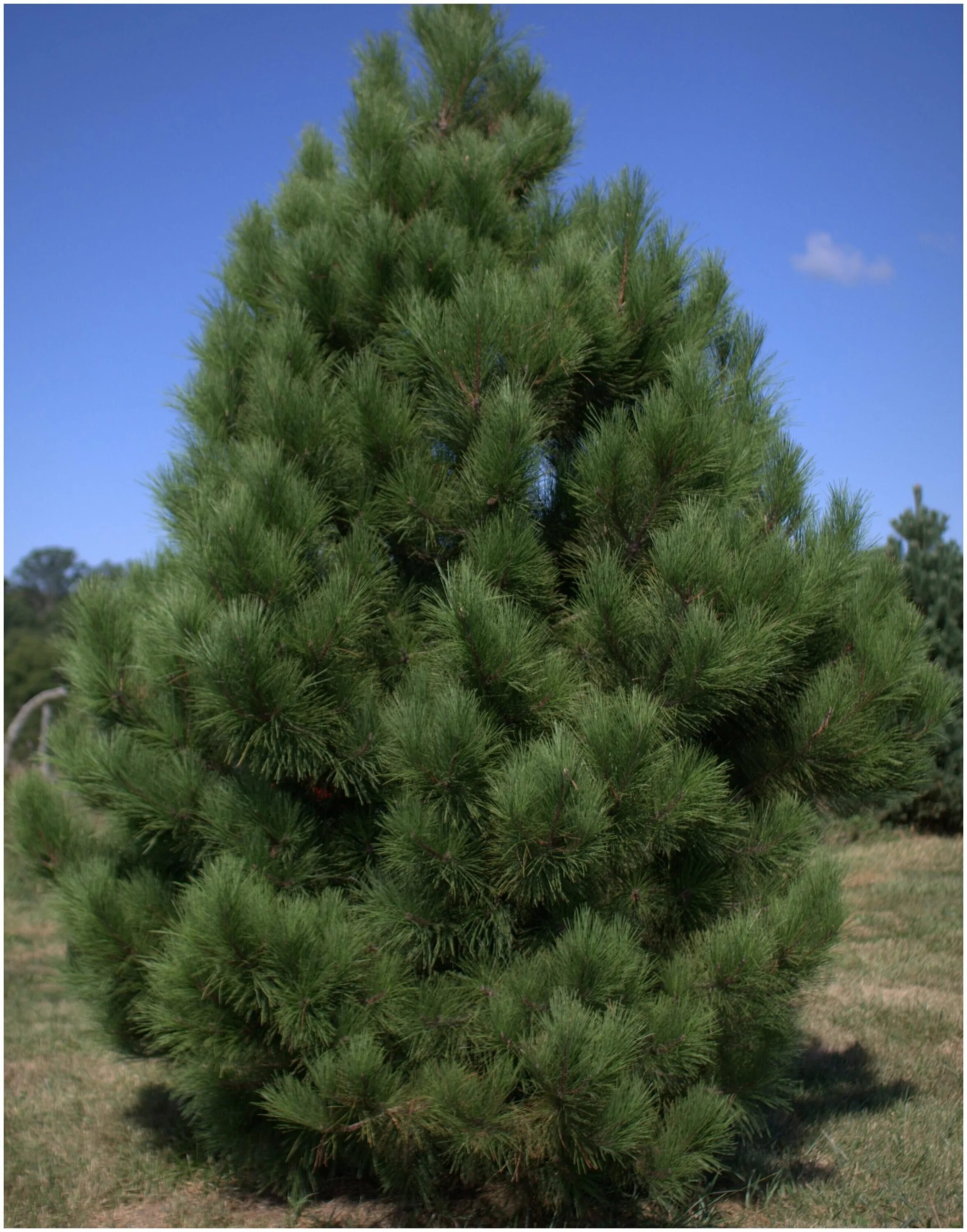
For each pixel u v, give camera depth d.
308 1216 3.64
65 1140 4.51
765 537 3.61
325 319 3.94
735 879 3.63
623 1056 3.01
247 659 3.07
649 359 3.77
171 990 3.25
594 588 3.32
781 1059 3.76
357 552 3.46
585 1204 3.61
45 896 4.40
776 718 3.74
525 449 3.31
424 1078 3.20
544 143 4.46
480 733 3.08
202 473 3.96
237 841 3.49
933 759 3.91
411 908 3.29
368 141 4.16
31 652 28.66
